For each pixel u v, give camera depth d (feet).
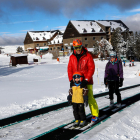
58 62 149.79
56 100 23.18
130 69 99.86
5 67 115.65
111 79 17.03
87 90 11.61
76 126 12.24
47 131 11.59
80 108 11.94
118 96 17.34
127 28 263.08
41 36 315.37
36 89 31.37
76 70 12.10
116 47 197.36
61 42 270.05
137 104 17.17
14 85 37.63
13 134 11.53
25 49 336.08
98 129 10.85
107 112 15.55
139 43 195.93
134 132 10.51
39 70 83.35
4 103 20.97
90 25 242.17
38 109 18.43
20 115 16.31
